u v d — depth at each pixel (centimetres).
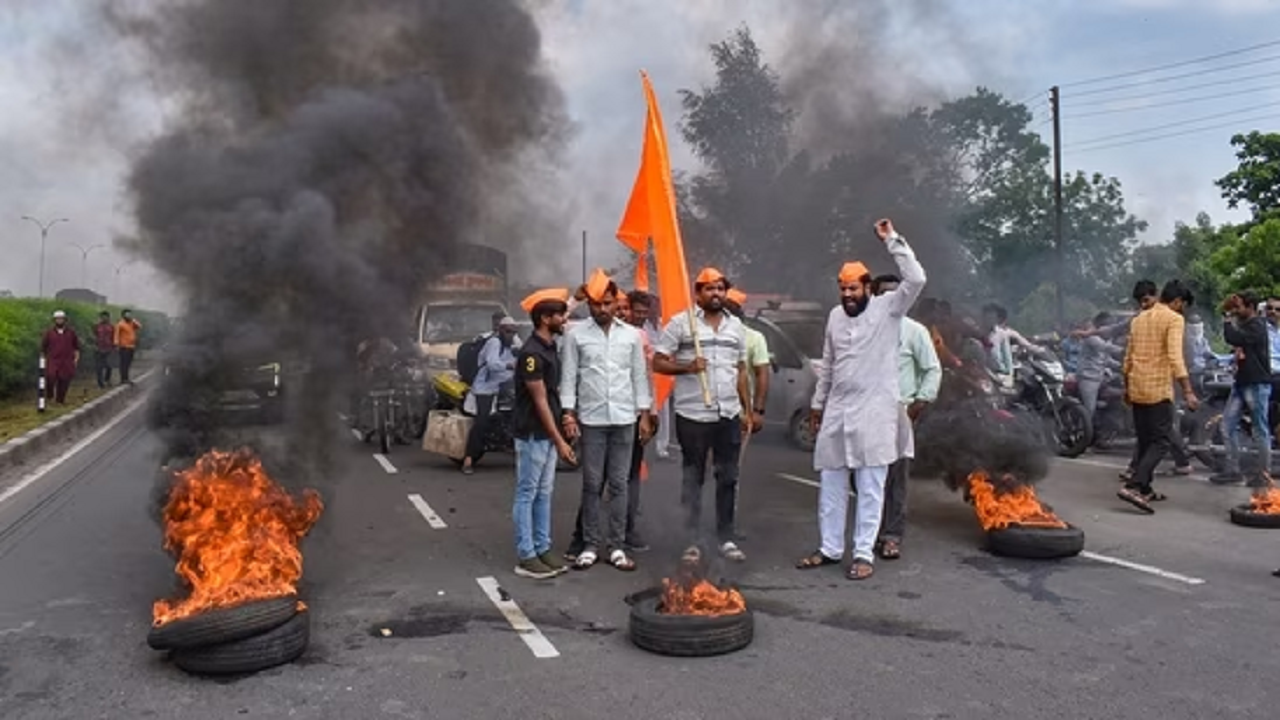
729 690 426
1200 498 878
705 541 666
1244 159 2862
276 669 450
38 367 1741
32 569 635
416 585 594
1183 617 530
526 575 616
